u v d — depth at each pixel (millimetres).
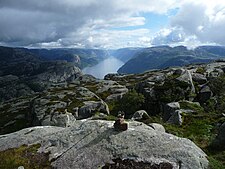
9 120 117188
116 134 28656
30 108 113062
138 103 96062
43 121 84562
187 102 72438
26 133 35531
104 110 98125
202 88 95312
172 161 24484
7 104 148250
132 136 27875
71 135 31188
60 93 115688
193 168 23766
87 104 97812
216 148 38312
